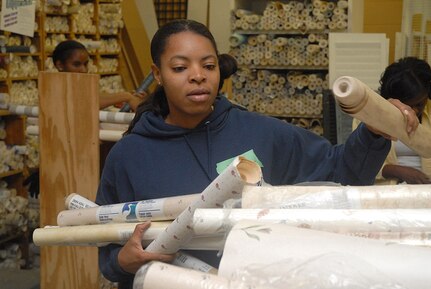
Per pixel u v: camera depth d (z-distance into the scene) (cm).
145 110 153
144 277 91
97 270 240
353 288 76
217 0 673
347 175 138
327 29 504
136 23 646
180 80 137
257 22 518
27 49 457
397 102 116
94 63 582
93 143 235
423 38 502
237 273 83
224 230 96
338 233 89
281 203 98
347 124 351
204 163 143
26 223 442
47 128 238
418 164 249
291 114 521
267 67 522
